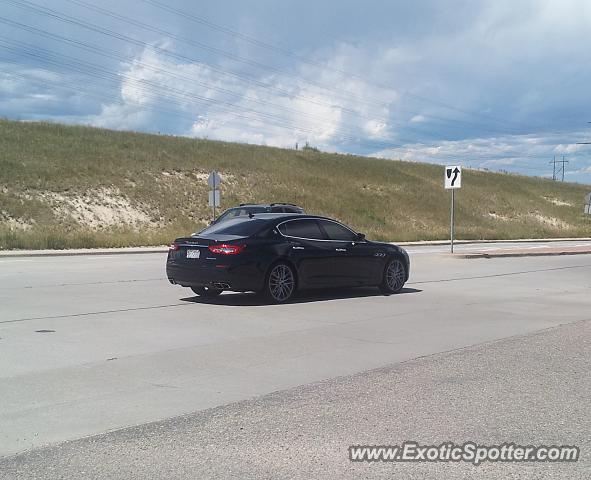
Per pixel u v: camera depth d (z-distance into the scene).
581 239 53.31
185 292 13.74
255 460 4.88
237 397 6.43
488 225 63.22
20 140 47.34
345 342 9.06
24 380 6.91
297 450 5.08
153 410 6.00
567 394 6.65
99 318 10.50
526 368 7.72
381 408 6.12
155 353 8.20
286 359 8.02
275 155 66.12
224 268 11.55
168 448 5.10
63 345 8.52
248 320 10.59
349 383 6.98
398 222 56.72
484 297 14.05
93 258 24.09
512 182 89.38
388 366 7.74
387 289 14.16
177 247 12.23
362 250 13.55
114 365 7.57
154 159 51.72
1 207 36.41
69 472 4.64
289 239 12.48
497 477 4.65
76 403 6.17
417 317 11.26
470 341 9.27
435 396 6.53
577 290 15.62
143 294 13.38
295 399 6.39
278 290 12.29
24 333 9.23
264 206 20.67
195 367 7.55
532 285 16.53
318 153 74.06
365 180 67.25
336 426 5.62
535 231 60.06
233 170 55.75
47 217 37.25
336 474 4.66
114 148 51.84
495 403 6.32
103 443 5.19
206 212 45.12
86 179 43.81
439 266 21.67
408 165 83.06
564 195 88.50
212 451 5.05
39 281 15.44
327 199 56.47
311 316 11.10
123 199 43.03
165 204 44.38
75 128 54.97
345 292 14.42
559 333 9.96
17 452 4.99
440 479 4.61
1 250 26.84
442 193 70.88
